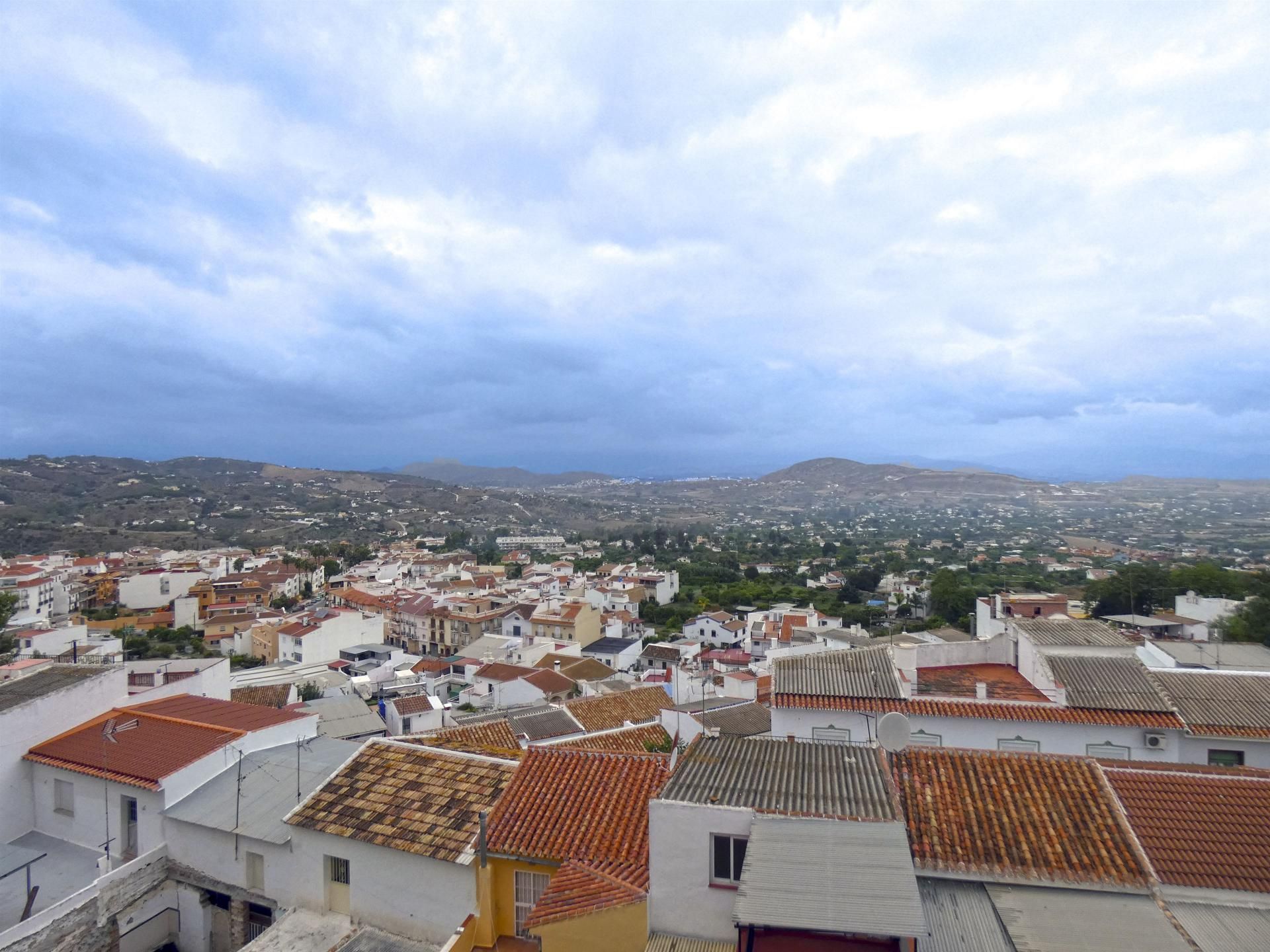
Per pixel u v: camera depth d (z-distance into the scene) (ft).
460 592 420.77
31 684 87.51
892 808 45.68
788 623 295.69
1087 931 40.34
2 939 57.31
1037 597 240.94
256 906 66.13
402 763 69.31
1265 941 41.24
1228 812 51.01
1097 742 72.95
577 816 56.39
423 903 57.06
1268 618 174.50
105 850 73.82
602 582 451.53
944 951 39.17
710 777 50.14
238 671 242.37
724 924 43.04
